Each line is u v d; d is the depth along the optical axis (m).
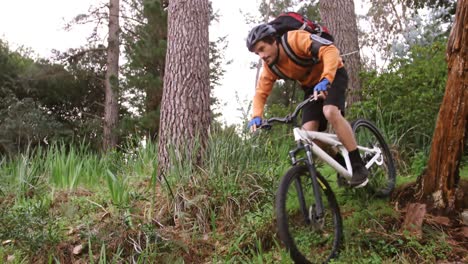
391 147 5.73
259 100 4.09
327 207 3.77
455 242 3.69
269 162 5.55
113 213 5.11
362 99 7.92
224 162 5.38
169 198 5.10
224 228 4.75
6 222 4.78
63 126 18.47
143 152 7.07
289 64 3.85
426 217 3.96
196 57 6.55
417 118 5.86
